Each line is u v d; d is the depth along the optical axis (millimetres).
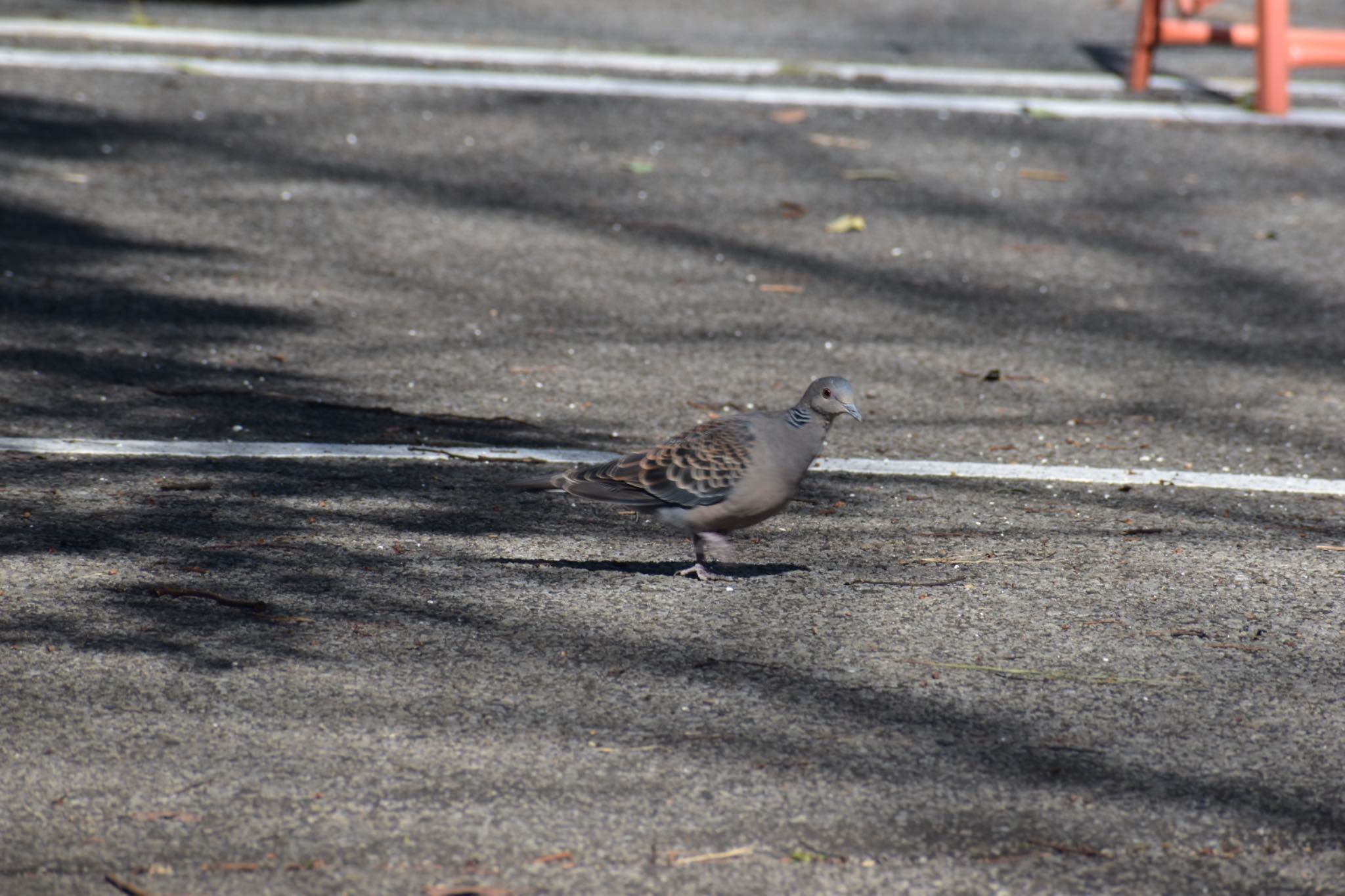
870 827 6879
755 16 25812
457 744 7484
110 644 8359
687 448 9172
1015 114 20734
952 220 17312
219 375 12820
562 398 12727
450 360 13391
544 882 6418
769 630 8828
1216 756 7551
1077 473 11547
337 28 23547
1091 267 16188
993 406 12906
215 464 11125
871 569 9750
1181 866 6652
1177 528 10508
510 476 11211
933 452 11930
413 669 8219
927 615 9062
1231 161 19203
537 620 8867
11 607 8719
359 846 6637
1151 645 8719
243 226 16219
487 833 6754
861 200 17781
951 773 7348
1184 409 12906
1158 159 19234
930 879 6508
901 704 8000
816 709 7926
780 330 14430
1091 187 18344
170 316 13969
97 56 21266
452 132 19203
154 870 6430
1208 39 21406
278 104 19797
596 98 20688
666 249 16234
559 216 16969
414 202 17109
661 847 6680
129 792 6992
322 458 11359
